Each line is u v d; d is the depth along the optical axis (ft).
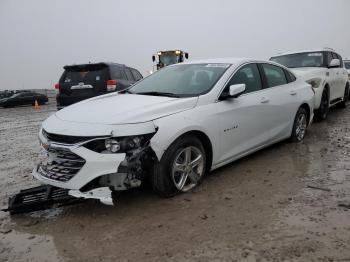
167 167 13.47
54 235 11.57
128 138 12.49
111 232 11.55
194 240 10.78
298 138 22.29
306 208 12.62
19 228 12.15
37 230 11.95
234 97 16.11
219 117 15.46
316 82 28.45
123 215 12.70
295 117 21.45
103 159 12.17
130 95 16.53
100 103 15.26
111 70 37.76
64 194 13.33
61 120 13.79
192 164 14.52
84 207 13.57
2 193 15.78
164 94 16.01
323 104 29.89
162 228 11.62
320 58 31.73
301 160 18.44
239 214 12.37
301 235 10.76
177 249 10.34
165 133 13.12
